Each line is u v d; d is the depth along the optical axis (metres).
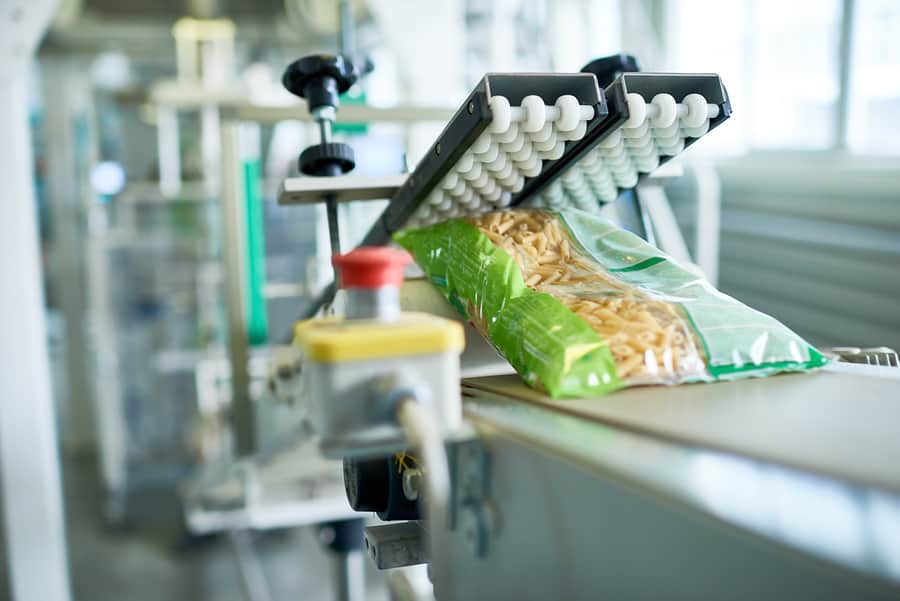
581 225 0.76
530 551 0.43
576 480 0.39
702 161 2.05
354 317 0.47
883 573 0.26
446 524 0.41
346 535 1.52
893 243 2.17
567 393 0.54
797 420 0.46
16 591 1.74
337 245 0.89
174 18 4.46
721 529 0.31
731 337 0.60
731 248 2.85
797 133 2.66
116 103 3.53
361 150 2.00
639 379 0.56
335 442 0.42
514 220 0.74
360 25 4.64
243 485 1.57
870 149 2.36
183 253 3.88
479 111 0.60
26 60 1.59
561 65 3.58
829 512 0.32
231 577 2.99
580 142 0.70
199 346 3.63
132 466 4.00
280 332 2.21
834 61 2.48
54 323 5.15
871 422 0.45
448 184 0.73
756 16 2.82
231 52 4.84
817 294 2.45
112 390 3.62
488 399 0.57
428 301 0.77
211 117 3.38
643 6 3.36
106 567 3.14
